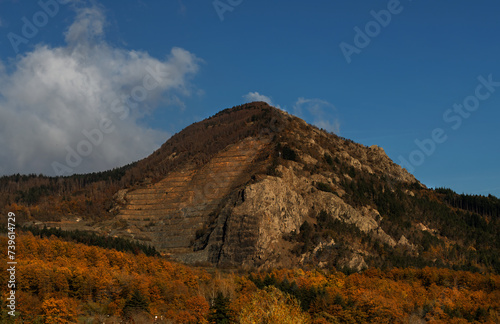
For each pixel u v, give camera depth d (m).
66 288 172.50
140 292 171.00
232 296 177.75
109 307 164.75
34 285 168.12
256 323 141.25
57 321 147.50
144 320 157.00
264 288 164.12
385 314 173.12
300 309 152.38
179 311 165.25
